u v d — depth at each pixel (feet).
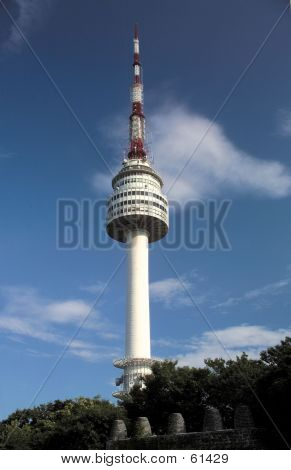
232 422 321.52
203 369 356.38
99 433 310.45
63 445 313.32
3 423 438.81
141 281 631.97
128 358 587.27
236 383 325.62
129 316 613.93
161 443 235.40
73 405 433.89
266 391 263.49
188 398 342.23
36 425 417.90
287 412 241.96
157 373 379.35
